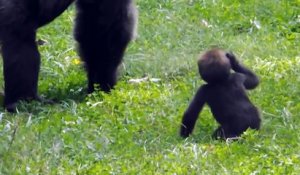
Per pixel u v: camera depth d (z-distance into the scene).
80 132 15.80
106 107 17.11
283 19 22.34
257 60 19.64
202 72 15.43
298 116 16.61
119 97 17.44
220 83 15.48
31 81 17.25
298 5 22.94
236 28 22.09
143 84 18.48
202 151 14.87
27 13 17.05
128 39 18.33
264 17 22.44
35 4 17.11
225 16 22.42
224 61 15.38
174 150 14.92
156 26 21.69
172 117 16.48
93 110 16.88
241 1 23.25
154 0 23.11
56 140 15.35
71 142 15.40
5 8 16.95
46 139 15.48
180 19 22.16
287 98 17.38
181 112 16.66
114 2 17.88
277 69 18.94
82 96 18.22
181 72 19.45
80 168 14.42
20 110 17.12
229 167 14.30
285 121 16.38
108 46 18.30
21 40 17.12
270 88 17.89
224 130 15.43
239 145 14.97
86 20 18.23
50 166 14.50
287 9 22.66
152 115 16.59
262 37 21.44
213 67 15.33
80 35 18.41
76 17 18.45
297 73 18.67
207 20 22.31
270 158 14.66
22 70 17.11
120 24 18.12
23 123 16.42
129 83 18.69
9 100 17.30
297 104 17.02
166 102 17.28
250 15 22.56
